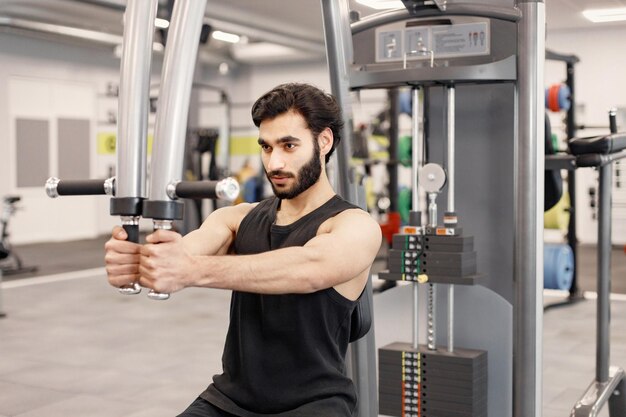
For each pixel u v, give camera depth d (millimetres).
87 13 8812
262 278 1293
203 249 1545
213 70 13930
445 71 2346
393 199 8055
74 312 5879
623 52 10086
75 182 1228
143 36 1154
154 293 1169
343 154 2070
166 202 1130
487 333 2596
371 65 2662
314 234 1483
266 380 1457
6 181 10422
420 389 2561
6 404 3602
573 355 4566
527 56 2361
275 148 1426
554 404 3631
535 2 2355
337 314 1462
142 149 1170
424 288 2709
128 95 1152
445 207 2768
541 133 2389
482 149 2666
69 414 3469
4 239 7930
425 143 2770
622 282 7359
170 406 3594
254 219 1577
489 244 2676
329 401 1436
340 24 2033
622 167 9938
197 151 10766
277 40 10586
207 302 6336
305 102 1412
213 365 4340
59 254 9562
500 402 2590
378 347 2791
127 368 4258
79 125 11414
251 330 1479
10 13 8352
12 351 4625
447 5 2453
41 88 10844
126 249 1194
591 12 9078
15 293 6723
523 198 2375
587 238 10633
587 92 10336
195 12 1128
